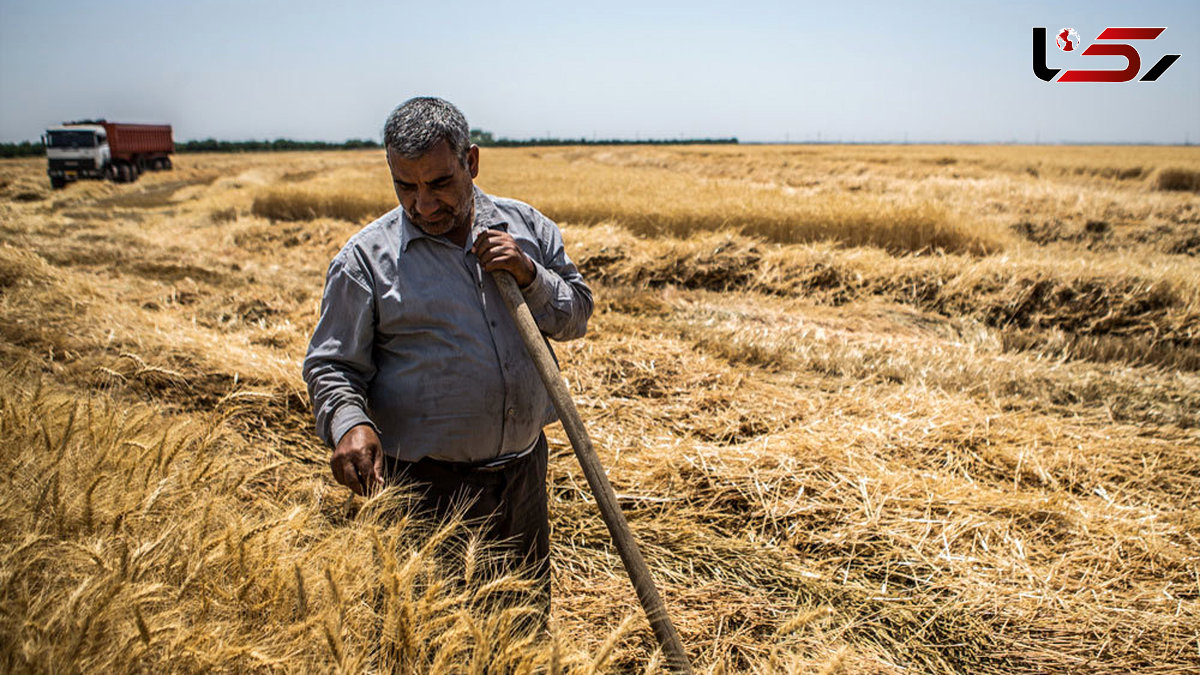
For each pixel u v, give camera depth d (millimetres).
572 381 4801
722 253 8930
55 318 4715
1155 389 5246
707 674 1962
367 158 65562
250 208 17078
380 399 1811
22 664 1153
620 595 2748
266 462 3264
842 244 10719
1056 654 2551
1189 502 3574
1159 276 7410
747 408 4512
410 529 1707
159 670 1229
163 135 37906
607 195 13953
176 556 1457
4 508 1465
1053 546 3141
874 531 3182
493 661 1381
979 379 5305
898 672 2439
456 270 1761
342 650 1296
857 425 4188
